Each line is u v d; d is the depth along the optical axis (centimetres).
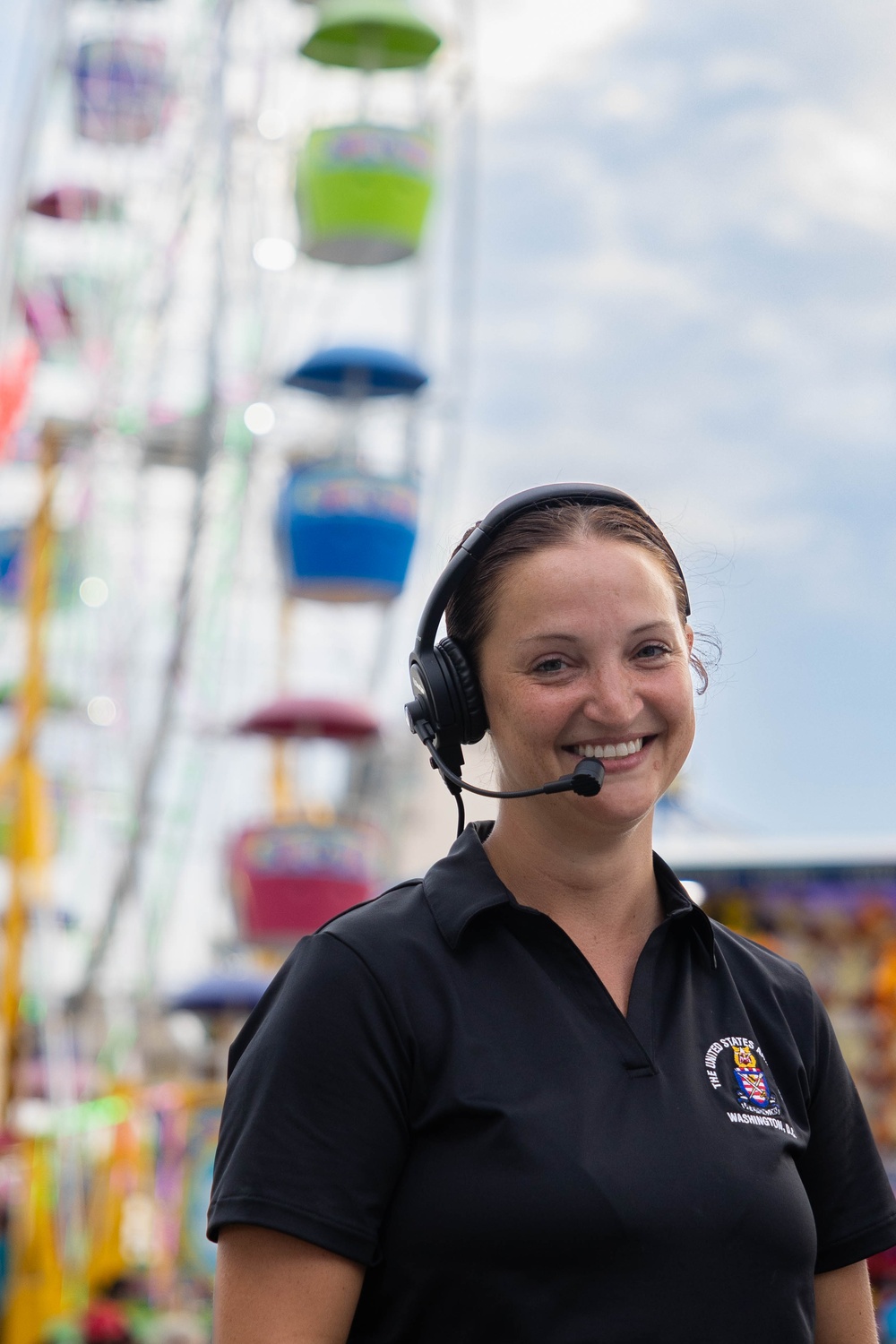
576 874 198
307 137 1767
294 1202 177
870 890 937
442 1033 184
